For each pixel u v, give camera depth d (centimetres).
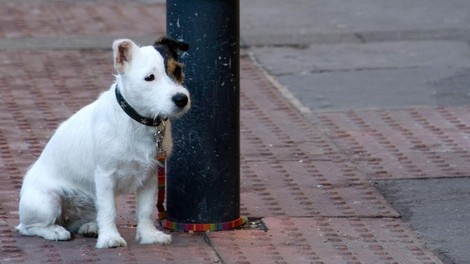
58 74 1736
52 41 1967
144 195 997
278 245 1008
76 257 966
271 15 2228
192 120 1012
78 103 1569
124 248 989
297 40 1992
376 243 1020
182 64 952
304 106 1569
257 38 2006
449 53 1877
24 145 1355
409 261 970
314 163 1296
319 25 2125
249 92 1650
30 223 1012
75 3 2339
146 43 1933
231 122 1025
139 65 903
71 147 981
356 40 1991
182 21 991
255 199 1154
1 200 1141
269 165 1286
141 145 945
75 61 1823
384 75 1739
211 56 998
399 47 1927
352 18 2192
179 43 926
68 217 1027
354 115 1517
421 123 1474
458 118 1495
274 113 1534
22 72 1742
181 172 1030
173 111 898
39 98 1591
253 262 961
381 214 1110
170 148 980
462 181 1224
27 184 1016
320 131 1442
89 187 988
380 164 1293
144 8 2289
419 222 1087
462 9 2270
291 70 1781
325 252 991
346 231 1054
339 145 1377
